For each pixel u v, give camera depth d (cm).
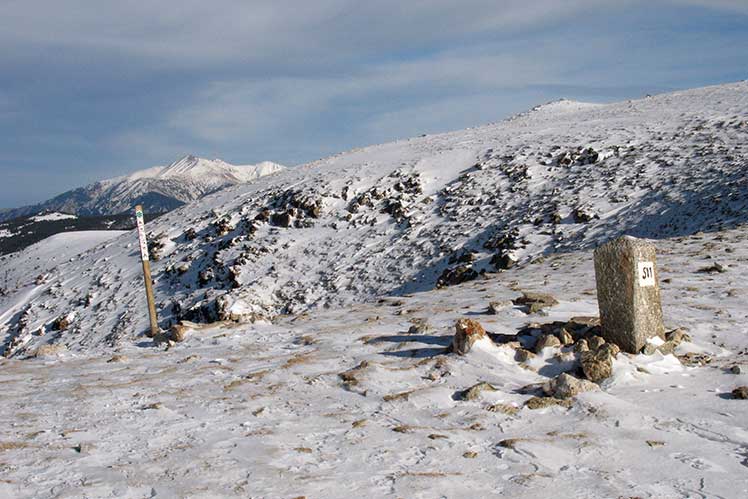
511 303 1196
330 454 552
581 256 2125
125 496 457
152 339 1334
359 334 1120
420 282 3500
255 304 3781
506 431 605
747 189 2955
